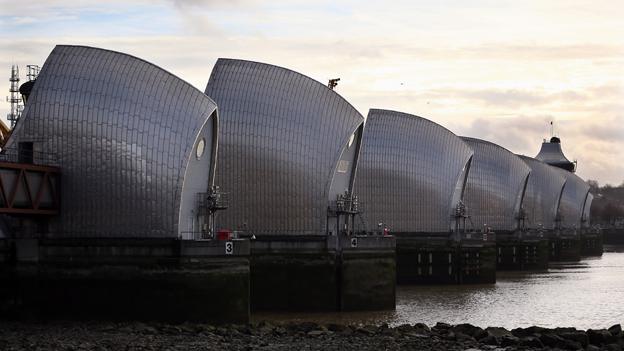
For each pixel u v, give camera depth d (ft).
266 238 355.56
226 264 288.30
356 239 353.72
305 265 349.61
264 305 346.74
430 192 485.15
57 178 299.99
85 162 299.99
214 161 311.68
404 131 483.10
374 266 355.36
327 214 367.86
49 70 307.78
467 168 506.07
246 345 237.45
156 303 287.28
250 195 362.74
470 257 476.13
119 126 300.20
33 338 248.73
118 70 306.96
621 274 565.12
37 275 296.10
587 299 392.06
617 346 232.73
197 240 287.69
